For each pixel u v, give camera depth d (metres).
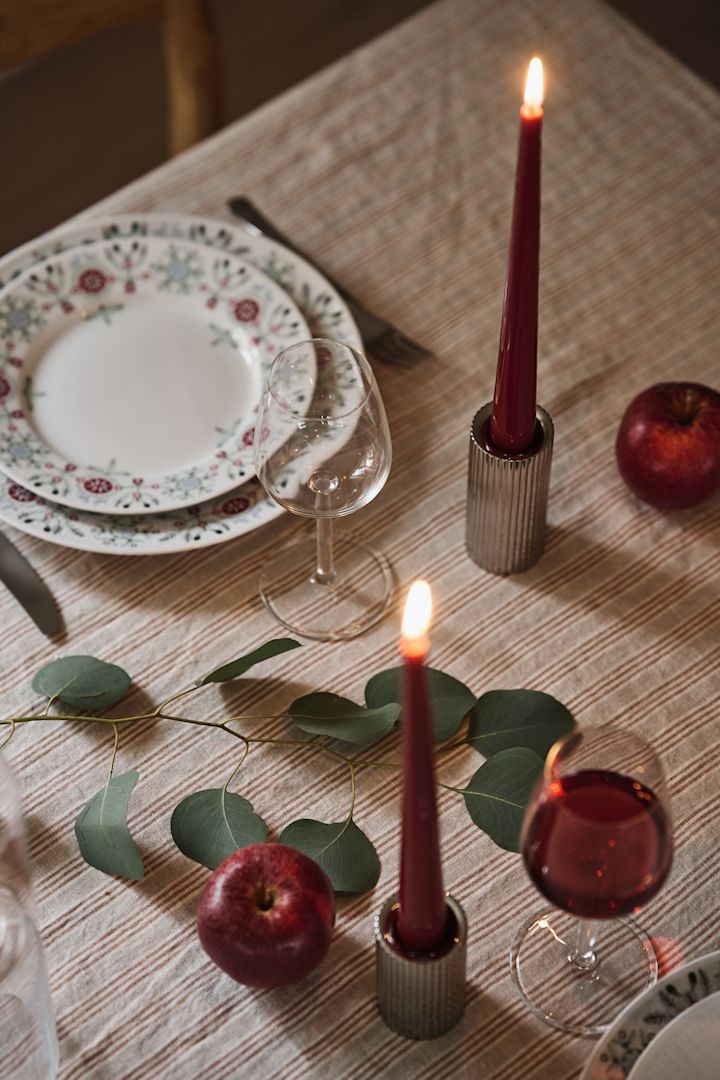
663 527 1.43
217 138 1.66
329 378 1.37
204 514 1.41
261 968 1.19
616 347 1.53
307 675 1.36
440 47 1.72
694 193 1.62
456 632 1.38
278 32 3.32
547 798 1.11
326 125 1.67
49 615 1.39
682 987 1.17
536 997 1.22
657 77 1.70
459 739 1.33
